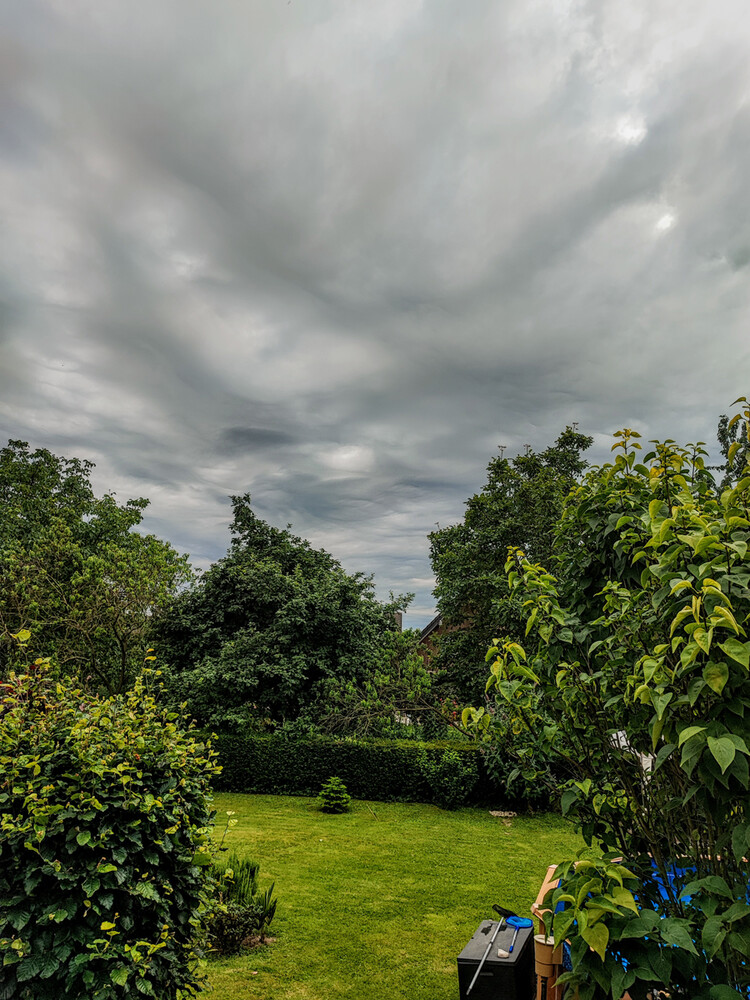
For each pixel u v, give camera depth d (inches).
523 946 166.6
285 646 741.9
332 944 273.9
